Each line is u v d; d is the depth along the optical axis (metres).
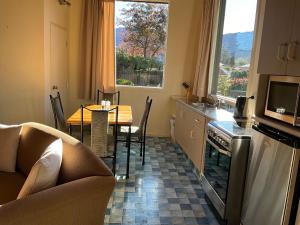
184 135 4.03
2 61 3.92
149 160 3.90
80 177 1.63
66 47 4.93
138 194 2.84
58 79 4.60
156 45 5.12
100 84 5.00
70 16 4.94
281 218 1.66
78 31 5.00
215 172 2.51
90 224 1.49
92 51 4.91
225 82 3.99
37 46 3.94
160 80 5.25
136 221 2.35
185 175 3.40
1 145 2.32
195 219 2.42
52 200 1.28
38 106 4.05
